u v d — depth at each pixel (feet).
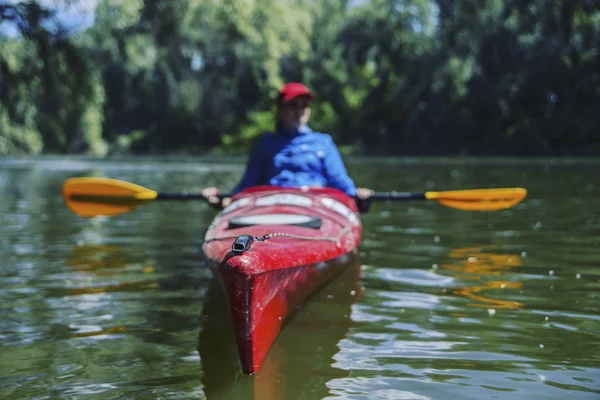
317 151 15.53
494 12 106.52
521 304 10.84
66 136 100.07
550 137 99.50
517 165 65.82
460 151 114.11
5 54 44.60
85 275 13.51
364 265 14.16
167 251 16.48
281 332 9.47
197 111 142.72
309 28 54.60
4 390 7.38
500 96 104.63
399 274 13.24
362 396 7.17
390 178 45.16
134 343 9.07
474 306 10.77
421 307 10.75
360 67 140.15
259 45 55.42
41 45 41.63
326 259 10.80
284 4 50.14
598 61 95.71
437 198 16.34
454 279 12.71
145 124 148.66
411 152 120.78
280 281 8.98
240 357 7.92
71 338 9.29
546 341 8.94
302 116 15.70
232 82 139.33
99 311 10.74
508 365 8.04
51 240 18.31
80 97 48.32
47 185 43.68
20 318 10.28
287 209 13.12
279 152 15.49
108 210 17.29
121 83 136.67
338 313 10.44
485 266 13.88
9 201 31.30
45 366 8.16
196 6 46.91
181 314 10.57
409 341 9.02
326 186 15.93
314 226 11.93
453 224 20.89
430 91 123.85
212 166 75.41
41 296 11.71
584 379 7.57
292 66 132.87
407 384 7.47
